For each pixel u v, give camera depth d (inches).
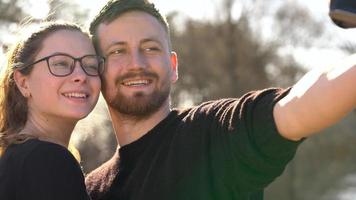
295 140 94.0
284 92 95.3
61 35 118.3
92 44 121.7
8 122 120.3
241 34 1156.5
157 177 112.1
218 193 104.5
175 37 1070.4
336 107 86.0
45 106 117.6
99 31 127.0
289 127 92.1
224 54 1138.7
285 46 1181.1
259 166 97.3
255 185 101.2
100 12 128.0
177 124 117.1
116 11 125.6
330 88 86.0
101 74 125.6
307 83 90.7
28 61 118.3
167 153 113.1
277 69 1189.1
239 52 1152.2
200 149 107.2
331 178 1170.6
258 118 96.1
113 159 127.0
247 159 98.0
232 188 103.5
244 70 1157.7
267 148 95.4
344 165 1168.8
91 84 119.7
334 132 1146.0
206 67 1095.0
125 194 116.6
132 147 121.3
